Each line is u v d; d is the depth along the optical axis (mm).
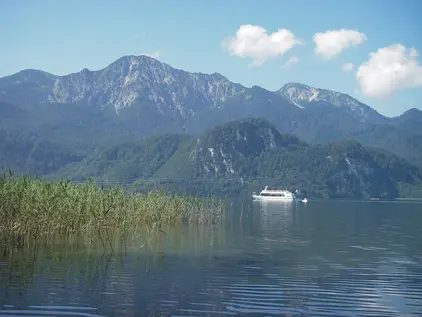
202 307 24656
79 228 47062
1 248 40688
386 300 26703
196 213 73625
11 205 42656
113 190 52375
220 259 39250
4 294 26078
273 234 61938
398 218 103812
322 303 25906
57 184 47906
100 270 32938
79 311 23547
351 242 53656
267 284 30031
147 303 25125
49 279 29719
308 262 38750
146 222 58625
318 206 180625
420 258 41531
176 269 34219
